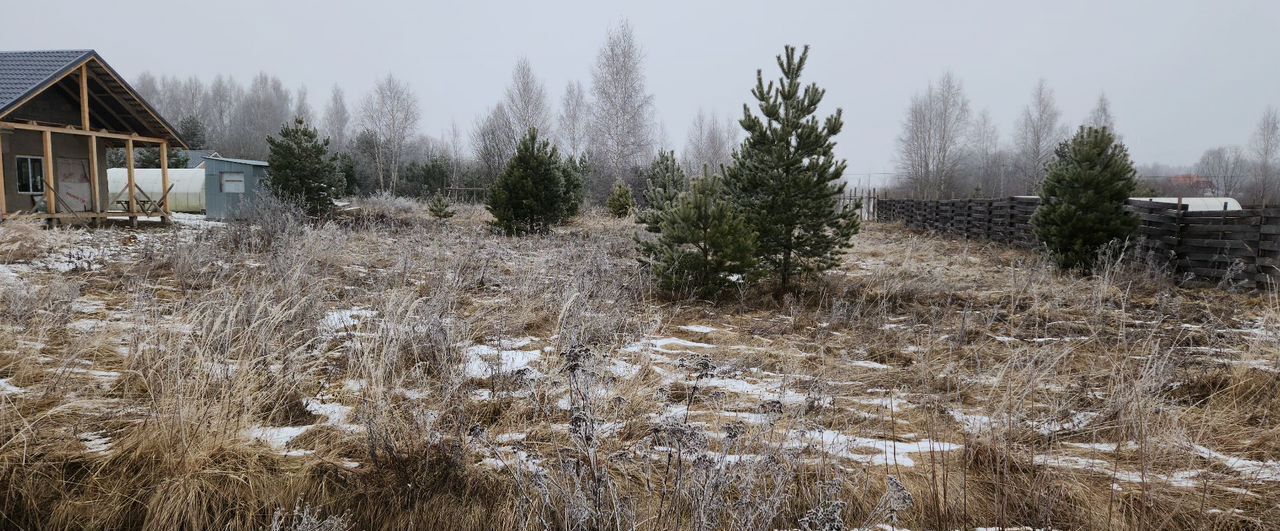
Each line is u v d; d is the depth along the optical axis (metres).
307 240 10.98
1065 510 3.33
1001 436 3.94
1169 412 4.31
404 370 5.09
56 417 3.95
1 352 4.77
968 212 20.16
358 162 43.19
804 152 9.23
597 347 5.78
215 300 5.96
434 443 3.74
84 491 3.39
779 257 9.79
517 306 7.63
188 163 34.72
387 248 12.67
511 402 4.54
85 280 8.03
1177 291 9.65
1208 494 3.47
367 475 3.56
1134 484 3.57
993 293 9.31
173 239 11.52
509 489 3.44
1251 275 9.88
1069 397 4.91
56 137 18.27
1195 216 11.09
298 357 4.89
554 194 17.81
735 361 5.71
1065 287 9.43
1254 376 5.16
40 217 16.12
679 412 4.50
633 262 11.90
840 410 4.69
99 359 5.09
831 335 7.04
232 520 3.29
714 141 52.88
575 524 2.93
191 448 3.56
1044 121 53.72
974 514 3.35
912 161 50.34
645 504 3.29
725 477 3.10
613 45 36.53
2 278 7.61
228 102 77.62
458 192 34.00
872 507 3.34
